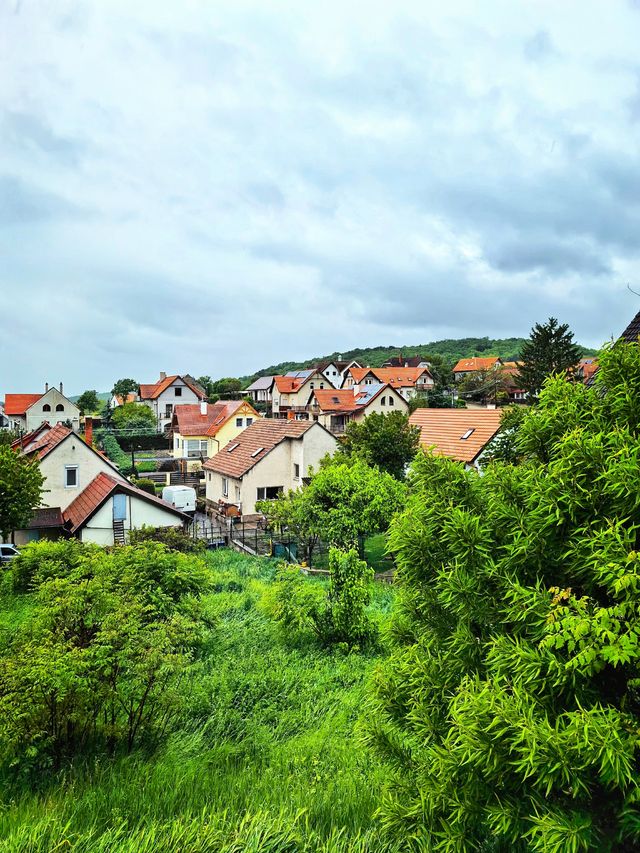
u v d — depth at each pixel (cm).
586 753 376
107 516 2734
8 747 786
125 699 936
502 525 530
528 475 535
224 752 888
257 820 598
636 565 405
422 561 575
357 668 1291
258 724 1015
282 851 560
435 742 533
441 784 468
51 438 3406
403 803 528
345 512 2322
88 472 3152
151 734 936
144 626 984
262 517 3556
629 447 462
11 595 1878
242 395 10638
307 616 1466
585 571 460
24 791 741
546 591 460
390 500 2383
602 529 437
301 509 2428
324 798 693
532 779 433
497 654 461
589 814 408
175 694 988
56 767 817
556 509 466
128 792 712
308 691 1158
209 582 1733
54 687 768
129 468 5425
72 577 1045
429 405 7338
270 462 3594
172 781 761
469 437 3164
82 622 903
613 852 439
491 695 429
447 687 536
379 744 625
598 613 406
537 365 5050
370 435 3173
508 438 2103
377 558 2692
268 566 2445
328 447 3516
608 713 403
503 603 504
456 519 533
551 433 561
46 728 828
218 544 3039
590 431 517
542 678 429
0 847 535
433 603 580
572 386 577
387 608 1767
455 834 452
